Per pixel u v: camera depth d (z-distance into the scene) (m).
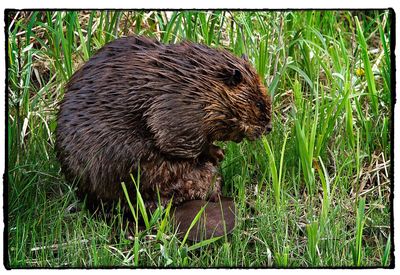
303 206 9.62
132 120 8.87
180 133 8.91
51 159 9.98
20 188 9.59
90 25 10.42
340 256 9.12
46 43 11.09
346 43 11.52
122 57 8.98
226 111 9.03
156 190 9.10
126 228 8.95
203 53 9.02
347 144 10.34
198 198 9.34
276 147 10.08
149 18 11.25
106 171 8.94
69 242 8.98
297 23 11.18
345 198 9.76
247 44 10.88
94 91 8.93
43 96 10.77
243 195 9.44
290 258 9.04
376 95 10.35
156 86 8.84
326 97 10.62
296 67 10.26
